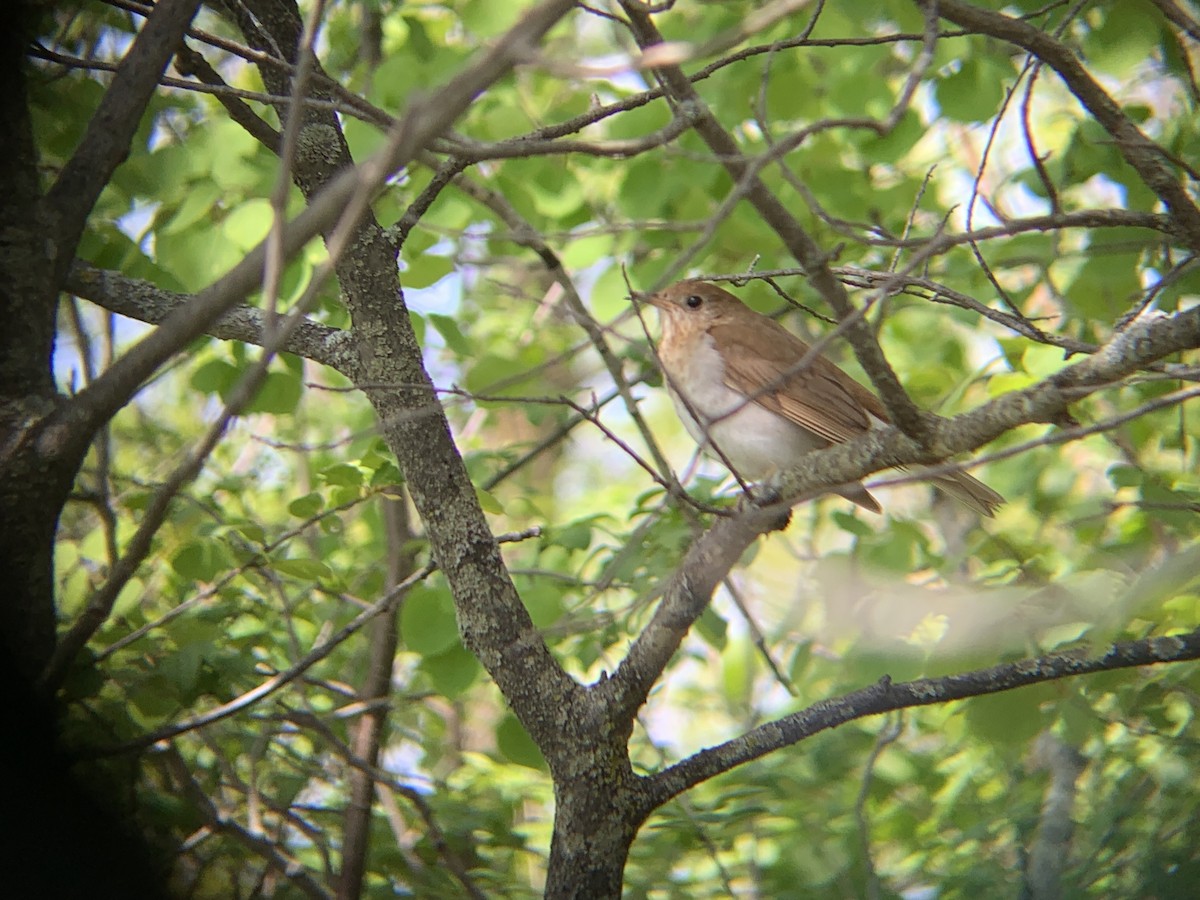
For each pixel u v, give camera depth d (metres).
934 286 6.89
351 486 8.31
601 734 6.77
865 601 9.19
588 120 6.95
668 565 9.52
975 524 12.09
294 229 4.39
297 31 7.15
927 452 6.07
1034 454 11.23
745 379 10.58
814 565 9.98
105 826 6.93
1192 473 10.45
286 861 8.05
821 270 5.51
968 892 8.84
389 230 7.16
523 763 8.66
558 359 5.93
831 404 10.49
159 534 9.54
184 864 8.41
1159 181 6.56
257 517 11.21
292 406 9.42
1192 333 5.41
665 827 9.11
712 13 11.64
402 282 10.34
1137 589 6.43
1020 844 9.00
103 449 8.77
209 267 9.43
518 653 6.84
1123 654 6.84
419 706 10.88
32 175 6.43
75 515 10.33
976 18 6.31
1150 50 9.34
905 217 12.01
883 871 10.27
